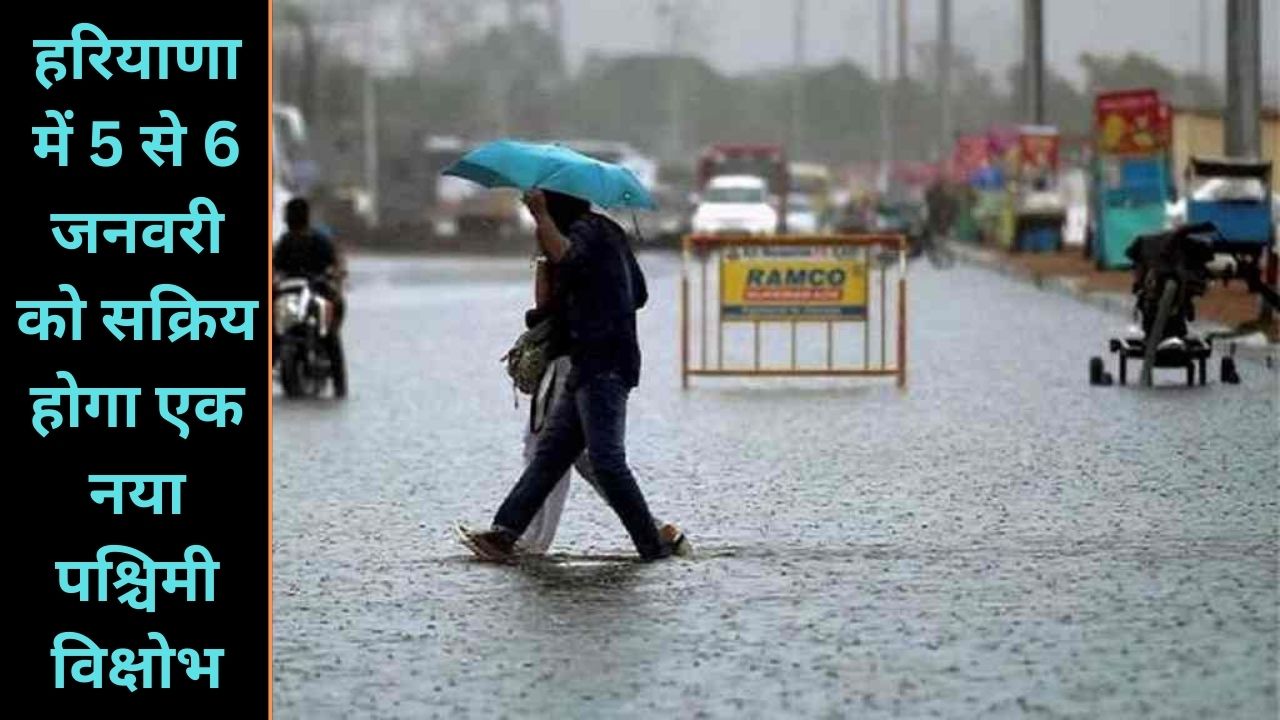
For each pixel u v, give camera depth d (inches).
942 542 1022.4
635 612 865.5
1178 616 836.0
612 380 978.1
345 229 5634.8
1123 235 3312.0
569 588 920.9
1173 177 3454.7
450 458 1385.3
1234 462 1291.8
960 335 2395.4
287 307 1803.6
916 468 1289.4
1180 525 1063.0
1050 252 4207.7
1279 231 2309.3
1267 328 2068.2
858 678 743.7
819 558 983.0
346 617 868.6
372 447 1449.3
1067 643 791.7
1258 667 746.8
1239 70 2596.0
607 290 975.6
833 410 1636.3
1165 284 1758.1
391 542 1056.2
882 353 1908.2
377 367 2114.9
